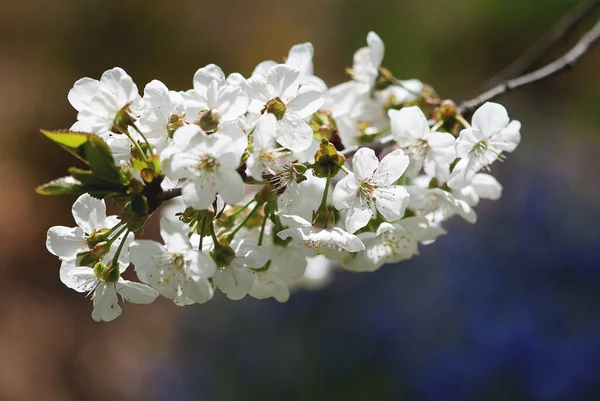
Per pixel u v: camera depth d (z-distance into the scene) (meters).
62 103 2.04
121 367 1.55
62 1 2.13
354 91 0.72
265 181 0.62
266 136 0.61
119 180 0.60
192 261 0.61
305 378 1.11
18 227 1.84
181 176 0.60
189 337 1.23
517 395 0.97
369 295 1.16
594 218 1.21
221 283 0.62
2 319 1.69
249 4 2.31
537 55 0.82
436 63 2.15
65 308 1.73
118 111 0.62
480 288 1.10
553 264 1.11
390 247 0.66
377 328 1.11
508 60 2.12
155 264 0.61
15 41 2.10
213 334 1.21
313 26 2.30
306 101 0.63
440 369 1.02
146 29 2.15
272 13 2.32
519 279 1.11
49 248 0.62
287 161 0.62
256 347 1.17
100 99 0.62
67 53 2.10
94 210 0.63
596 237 1.13
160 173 0.61
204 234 0.61
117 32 2.12
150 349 1.53
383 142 0.68
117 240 0.63
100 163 0.60
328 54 2.27
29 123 1.98
